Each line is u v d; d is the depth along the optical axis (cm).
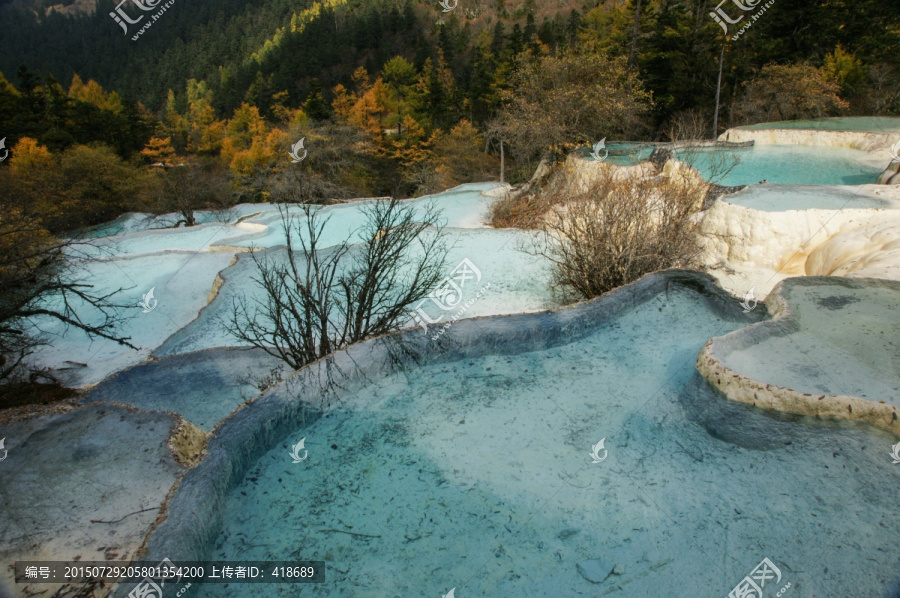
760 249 935
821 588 295
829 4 2589
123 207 3328
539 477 395
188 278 1491
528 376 518
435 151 4459
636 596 303
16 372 998
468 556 335
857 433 386
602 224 898
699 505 362
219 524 360
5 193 1333
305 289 642
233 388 709
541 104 2409
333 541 348
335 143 3853
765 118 2403
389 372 523
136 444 443
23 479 405
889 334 475
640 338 571
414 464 412
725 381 427
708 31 2639
